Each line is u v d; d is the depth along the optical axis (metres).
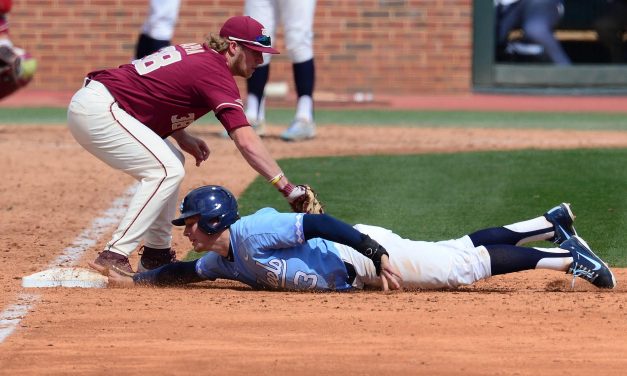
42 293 18.89
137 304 17.95
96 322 16.80
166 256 20.72
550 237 19.12
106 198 29.66
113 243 19.44
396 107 54.16
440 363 14.62
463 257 18.38
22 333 16.20
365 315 17.05
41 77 58.66
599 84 59.09
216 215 18.16
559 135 42.72
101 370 14.42
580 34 58.78
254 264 18.42
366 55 58.19
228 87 18.77
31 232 25.36
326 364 14.59
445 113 51.78
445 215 27.00
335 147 38.88
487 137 42.06
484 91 58.94
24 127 44.38
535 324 16.52
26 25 58.25
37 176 32.84
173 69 18.95
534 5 58.50
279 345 15.47
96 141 19.03
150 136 19.11
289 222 17.84
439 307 17.56
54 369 14.48
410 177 32.41
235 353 15.10
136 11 57.97
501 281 20.41
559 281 20.14
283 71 57.84
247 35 18.86
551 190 30.06
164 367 14.52
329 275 18.48
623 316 16.98
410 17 57.91
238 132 18.56
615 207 27.73
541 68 58.94
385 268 17.95
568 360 14.75
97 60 58.41
